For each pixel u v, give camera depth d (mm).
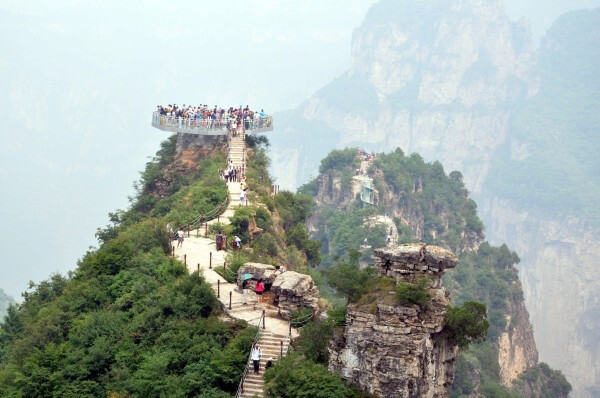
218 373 57594
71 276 96188
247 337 59906
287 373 52531
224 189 106375
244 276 69562
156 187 128500
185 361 60438
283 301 65062
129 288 74188
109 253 80062
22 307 95250
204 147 131875
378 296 52062
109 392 61281
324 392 50250
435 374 51438
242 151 125562
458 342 52188
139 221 110750
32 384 64125
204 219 96188
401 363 49812
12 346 80438
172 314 67062
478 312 52000
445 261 52500
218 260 79750
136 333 66500
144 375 59625
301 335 58188
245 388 55906
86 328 68688
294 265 97938
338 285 53250
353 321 51750
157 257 77562
